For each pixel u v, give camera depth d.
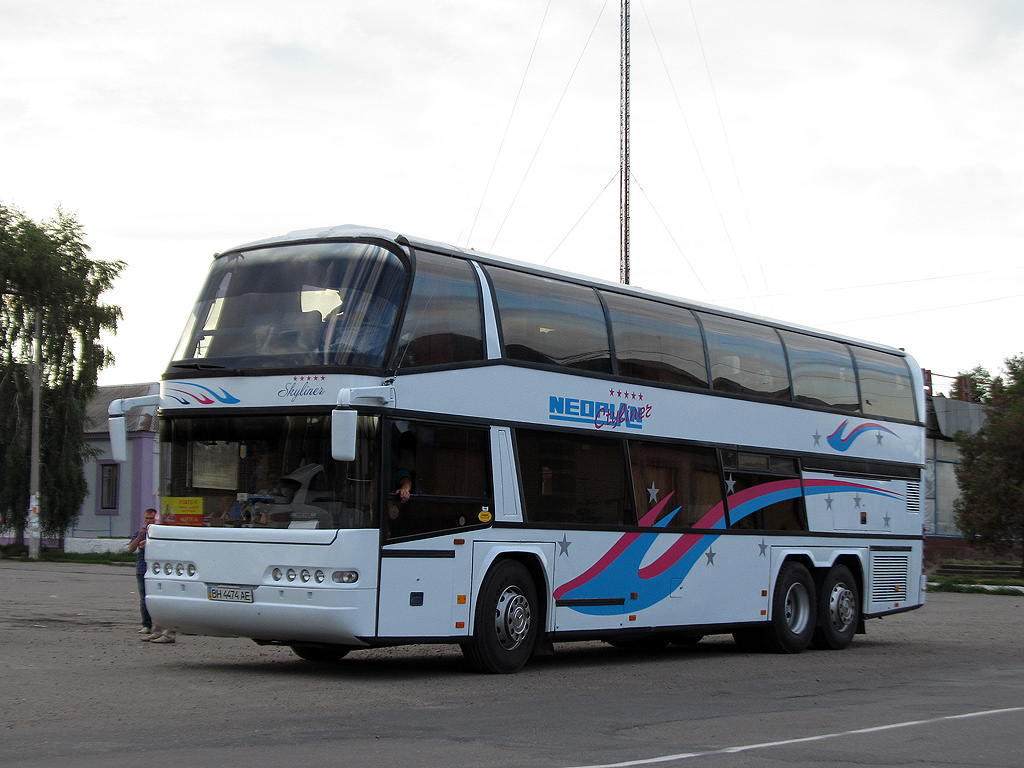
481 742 7.96
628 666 14.55
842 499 18.42
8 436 48.44
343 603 11.10
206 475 12.02
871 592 18.88
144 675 11.84
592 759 7.29
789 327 18.16
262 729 8.43
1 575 35.31
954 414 50.81
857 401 19.08
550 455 13.49
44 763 6.96
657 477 15.03
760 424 16.95
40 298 49.09
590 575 13.86
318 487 11.41
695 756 7.49
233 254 12.81
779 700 10.92
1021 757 7.72
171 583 12.05
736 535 16.25
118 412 12.50
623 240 35.19
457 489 12.26
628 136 35.44
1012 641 19.47
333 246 12.26
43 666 12.56
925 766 7.31
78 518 57.25
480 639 12.41
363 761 7.09
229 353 12.13
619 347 14.77
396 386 11.69
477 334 12.79
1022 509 40.88
